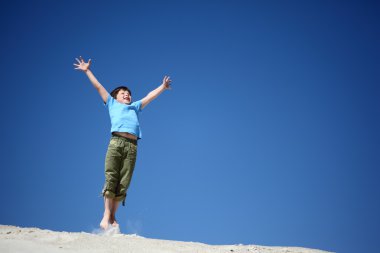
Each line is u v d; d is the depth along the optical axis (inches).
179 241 201.9
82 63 274.2
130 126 259.0
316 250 217.3
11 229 197.2
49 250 156.3
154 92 279.1
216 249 189.0
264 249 204.7
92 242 173.6
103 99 269.1
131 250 168.1
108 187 249.0
